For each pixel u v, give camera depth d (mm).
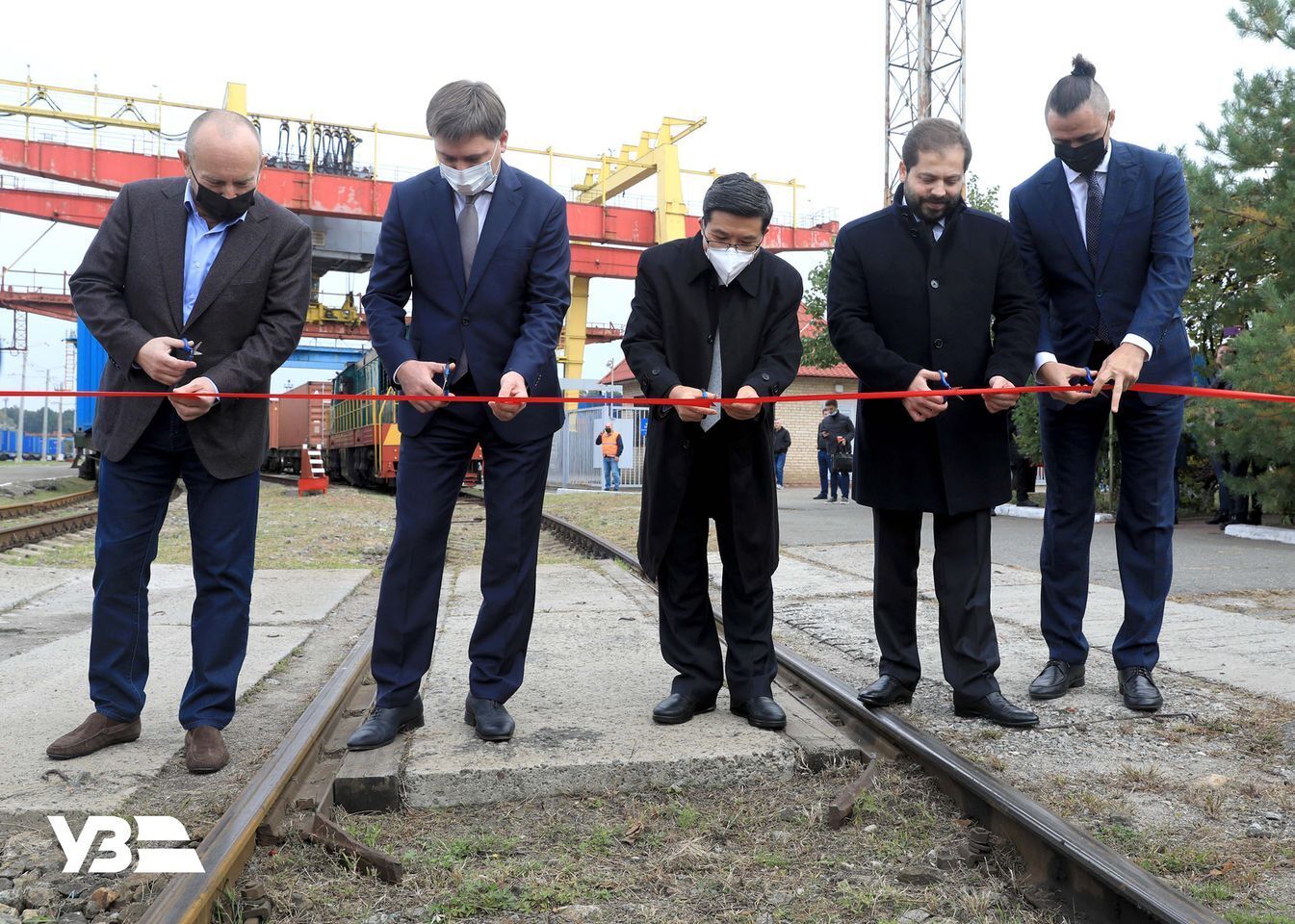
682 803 2781
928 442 3395
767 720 3248
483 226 3207
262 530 11977
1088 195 3672
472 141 3068
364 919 2162
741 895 2254
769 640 3426
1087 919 2088
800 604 6113
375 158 29375
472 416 3215
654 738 3127
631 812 2719
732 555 3375
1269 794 2756
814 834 2576
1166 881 2170
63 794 2766
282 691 4117
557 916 2172
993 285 3406
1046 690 3705
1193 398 9641
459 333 3215
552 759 2900
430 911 2188
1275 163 9688
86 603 6590
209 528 3119
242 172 2998
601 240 32312
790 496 20266
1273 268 9883
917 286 3406
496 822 2682
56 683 3998
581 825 2646
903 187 3430
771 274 3346
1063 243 3695
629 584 7000
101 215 29719
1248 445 8641
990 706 3408
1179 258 3520
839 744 3082
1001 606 5738
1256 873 2281
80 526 12398
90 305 3014
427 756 2943
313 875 2346
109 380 3121
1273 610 5477
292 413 35562
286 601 6551
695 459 3352
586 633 5051
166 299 3064
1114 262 3617
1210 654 4328
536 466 3264
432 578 3227
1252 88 9648
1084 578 3830
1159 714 3494
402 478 3238
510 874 2354
